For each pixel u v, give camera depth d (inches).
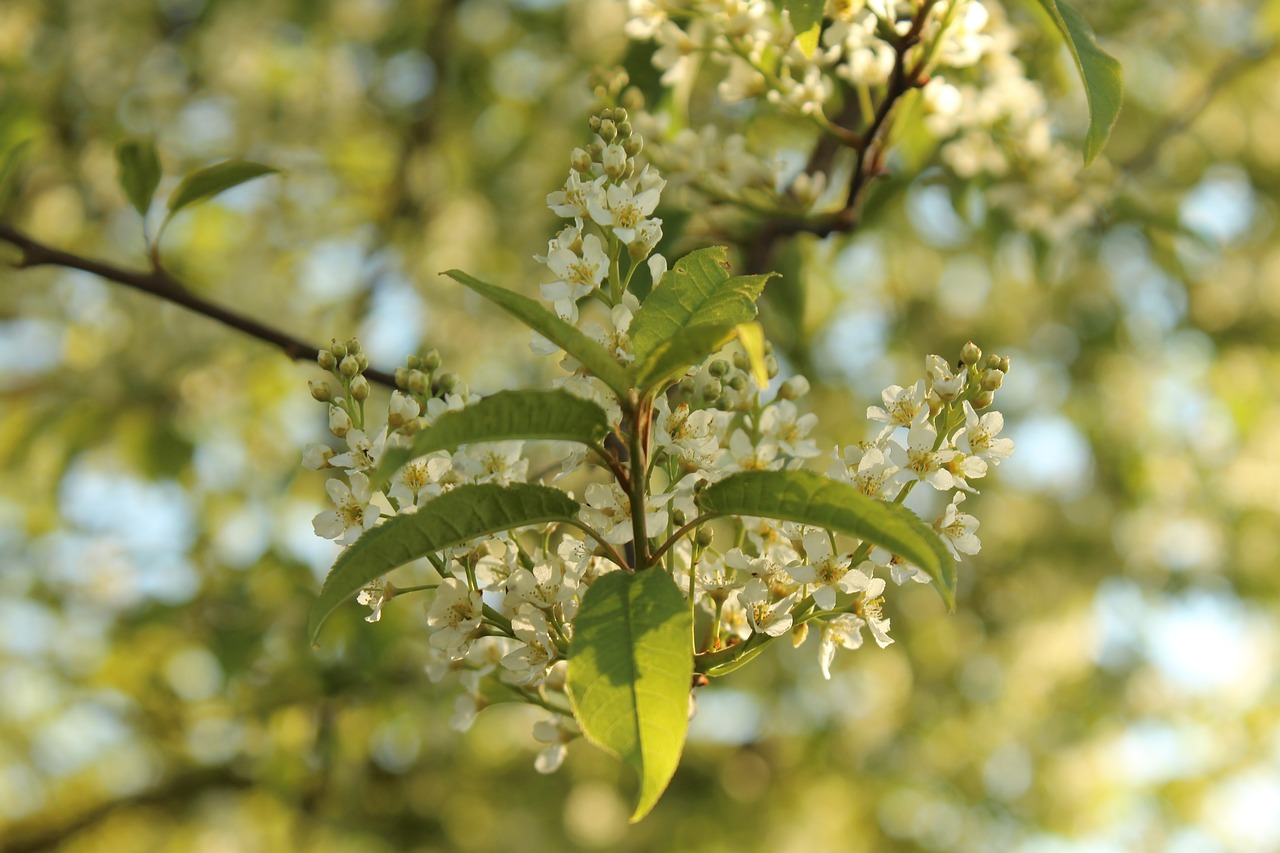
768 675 319.0
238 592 207.3
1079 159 153.6
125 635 212.7
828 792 364.5
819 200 141.6
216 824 274.7
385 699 205.6
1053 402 337.7
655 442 63.6
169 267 236.7
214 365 233.5
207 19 271.0
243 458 259.1
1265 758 433.1
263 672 200.5
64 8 256.4
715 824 343.9
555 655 64.5
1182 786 443.2
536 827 312.3
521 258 268.1
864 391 309.3
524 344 264.1
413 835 273.1
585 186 66.2
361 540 59.1
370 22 295.4
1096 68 83.4
